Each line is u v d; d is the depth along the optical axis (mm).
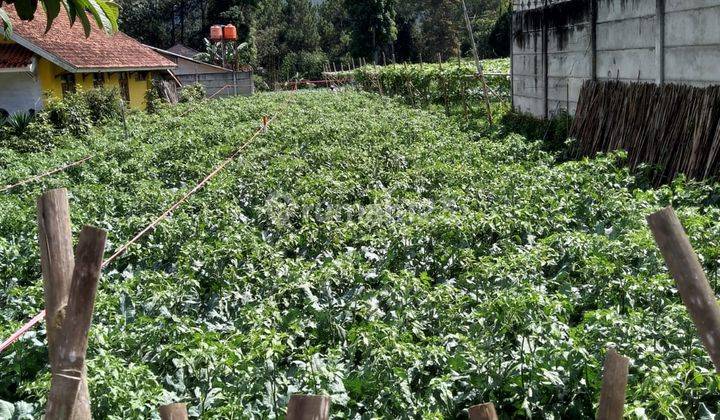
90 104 28312
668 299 7109
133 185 15000
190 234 10453
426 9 87688
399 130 21125
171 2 86250
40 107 27484
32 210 12188
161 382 6332
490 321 6422
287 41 87250
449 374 5746
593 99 16688
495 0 88938
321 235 10219
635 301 7285
